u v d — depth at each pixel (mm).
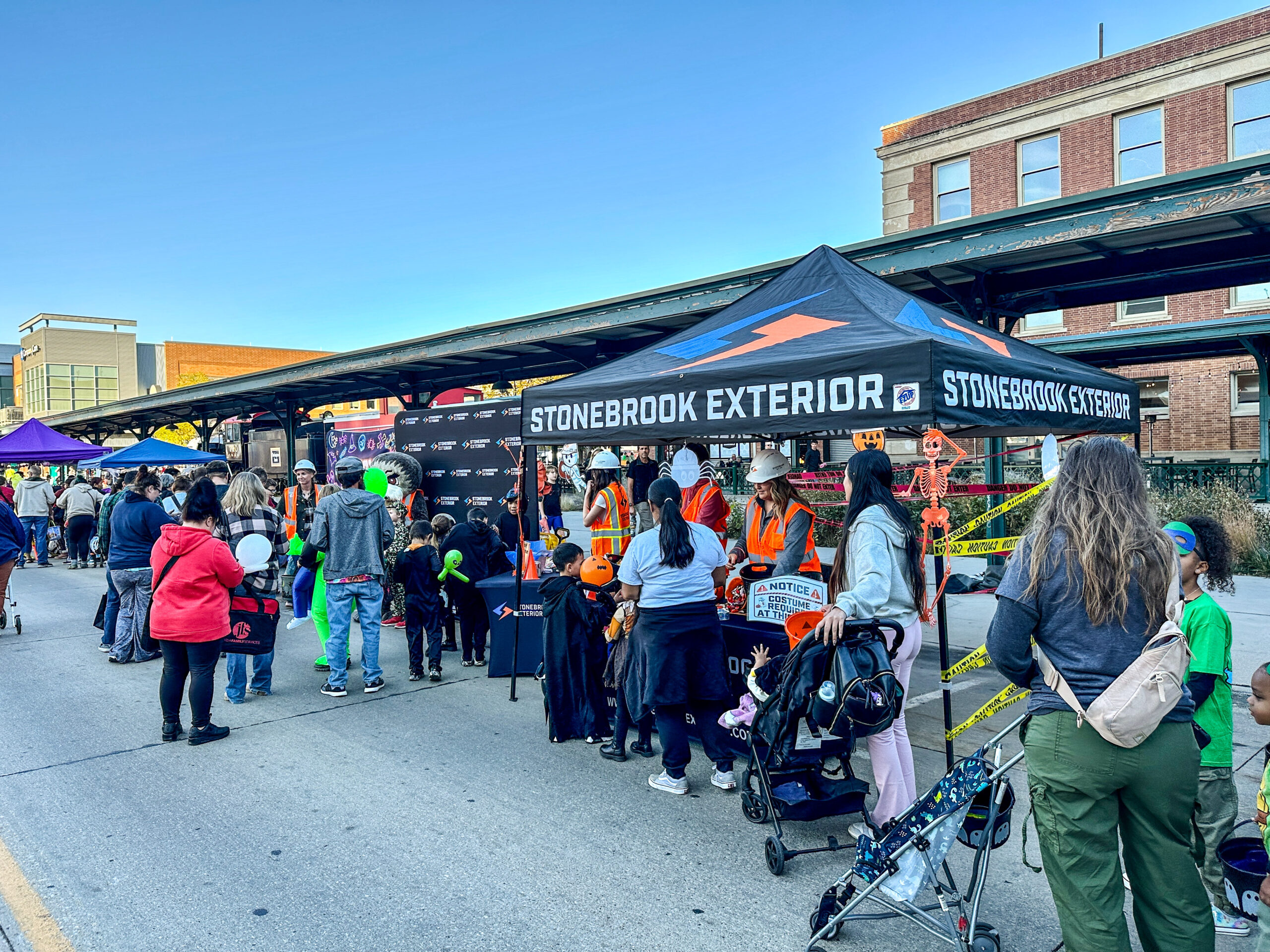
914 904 3139
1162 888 2420
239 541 7156
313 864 4004
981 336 5809
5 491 15938
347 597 6918
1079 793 2410
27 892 3771
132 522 8125
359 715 6387
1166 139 20422
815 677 3592
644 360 6090
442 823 4453
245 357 72125
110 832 4375
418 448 10742
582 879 3836
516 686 7207
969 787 2836
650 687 4711
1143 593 2391
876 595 3598
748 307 6438
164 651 5793
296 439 20562
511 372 17781
